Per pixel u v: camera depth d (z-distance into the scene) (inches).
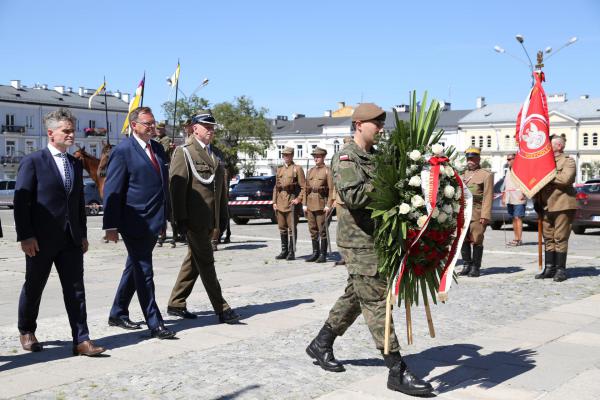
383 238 173.3
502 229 775.7
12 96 3061.0
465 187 177.0
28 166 207.9
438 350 217.0
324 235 456.1
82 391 177.2
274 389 178.2
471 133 3553.2
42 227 208.8
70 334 242.7
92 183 1168.8
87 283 366.3
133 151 240.4
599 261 450.0
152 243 240.8
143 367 199.5
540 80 351.3
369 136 181.8
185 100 2741.1
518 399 169.6
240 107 2901.1
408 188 172.6
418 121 179.5
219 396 172.7
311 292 330.6
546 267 369.4
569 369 195.0
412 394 171.9
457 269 408.5
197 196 256.2
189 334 242.5
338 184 177.2
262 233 711.7
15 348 222.7
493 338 232.4
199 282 366.6
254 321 263.3
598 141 3218.5
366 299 179.6
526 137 351.3
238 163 2970.0
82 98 3420.3
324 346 195.6
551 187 356.5
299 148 3882.9
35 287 214.1
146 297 237.3
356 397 171.2
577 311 277.9
